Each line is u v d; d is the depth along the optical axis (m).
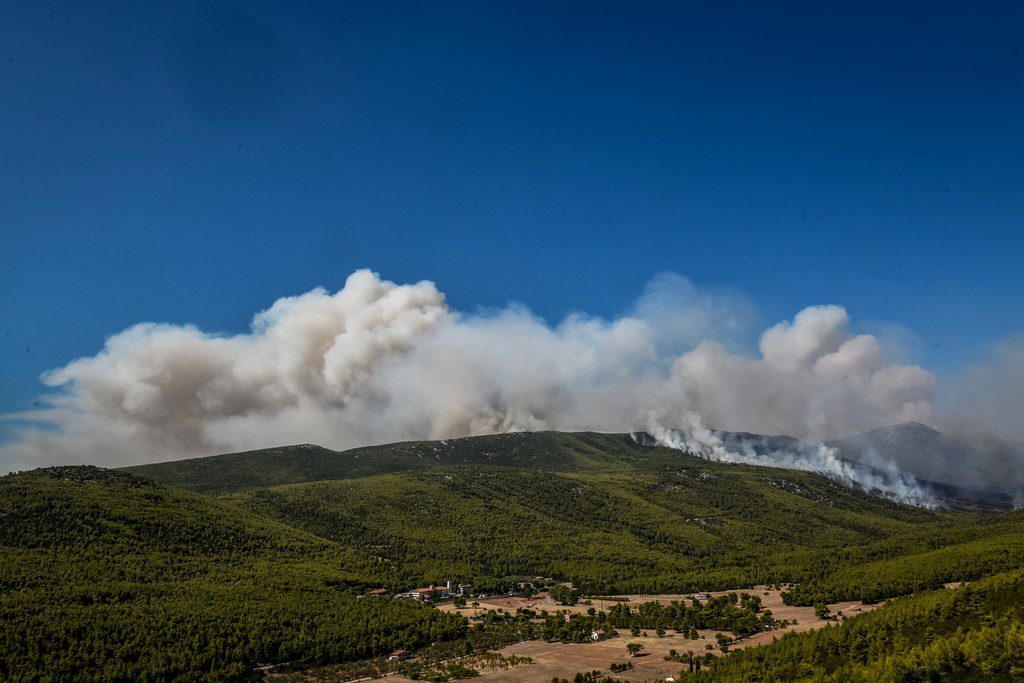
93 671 170.38
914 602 184.12
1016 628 131.12
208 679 182.00
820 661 164.88
